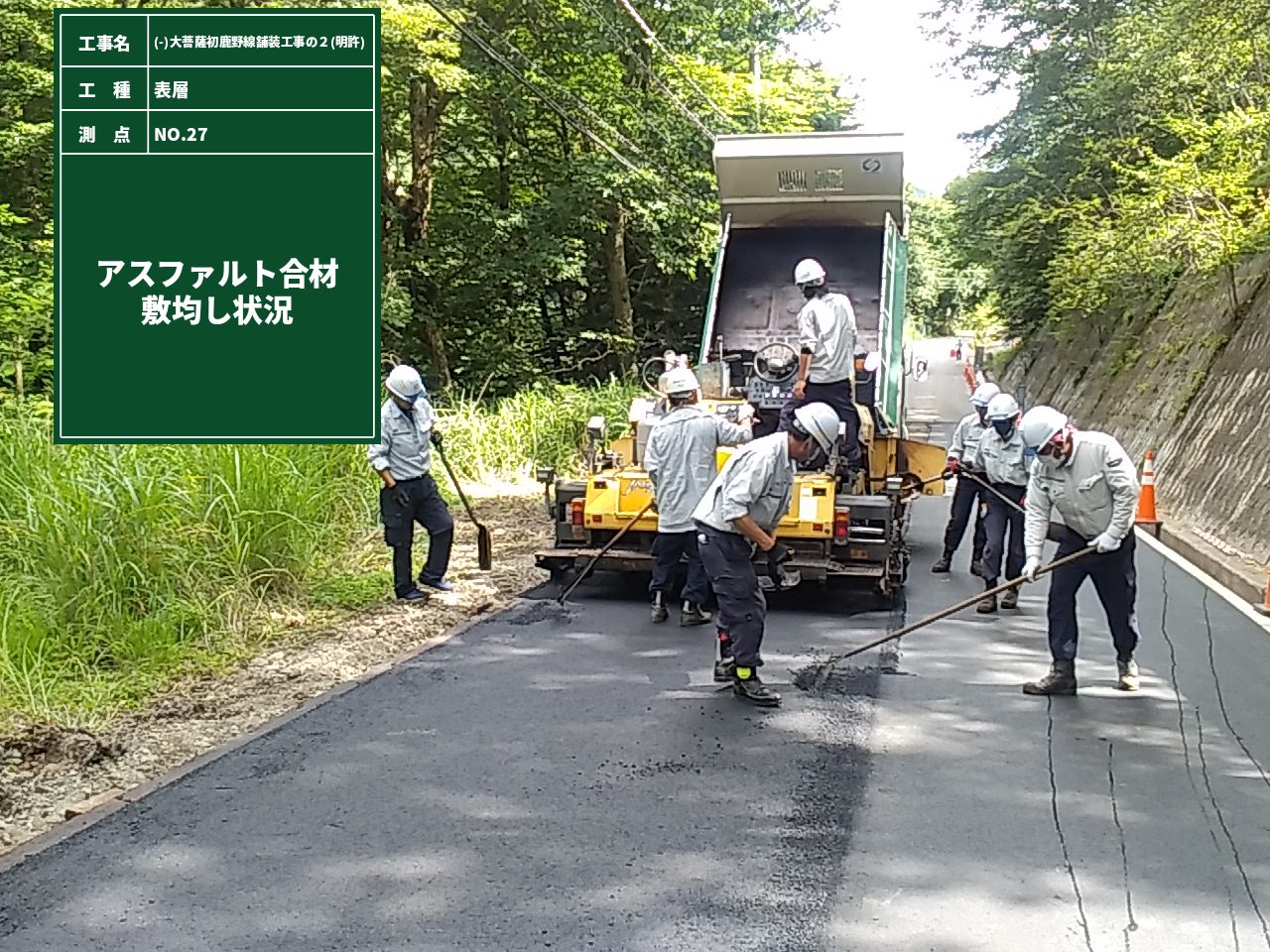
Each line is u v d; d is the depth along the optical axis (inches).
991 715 258.8
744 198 475.5
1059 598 277.3
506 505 565.0
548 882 172.6
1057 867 180.4
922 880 175.0
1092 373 1094.4
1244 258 644.1
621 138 872.3
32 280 522.3
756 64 1000.9
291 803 201.8
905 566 421.4
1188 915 165.2
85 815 196.7
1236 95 690.8
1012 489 370.3
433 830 190.9
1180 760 230.2
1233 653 320.2
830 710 260.7
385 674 285.4
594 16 856.3
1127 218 702.5
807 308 383.6
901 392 469.7
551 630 334.6
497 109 900.6
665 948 153.6
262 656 300.4
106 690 264.1
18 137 554.3
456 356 949.2
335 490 423.2
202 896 167.0
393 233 871.7
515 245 900.0
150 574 308.8
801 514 354.6
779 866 179.0
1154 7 788.0
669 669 292.8
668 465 331.3
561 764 223.0
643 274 1091.9
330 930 157.4
